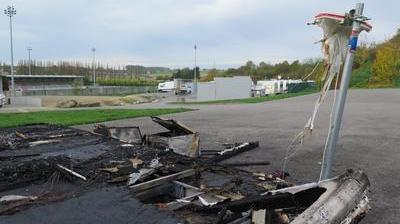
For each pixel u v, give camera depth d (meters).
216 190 3.75
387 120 15.38
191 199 3.46
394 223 4.31
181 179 4.14
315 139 10.38
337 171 6.78
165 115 18.31
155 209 3.05
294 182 5.84
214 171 4.65
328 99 26.92
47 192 3.52
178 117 17.17
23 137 6.35
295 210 3.01
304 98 34.75
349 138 10.67
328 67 3.69
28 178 3.92
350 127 13.15
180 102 37.72
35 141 6.01
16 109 29.03
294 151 8.56
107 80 94.56
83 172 4.17
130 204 3.14
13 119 16.03
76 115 18.22
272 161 7.50
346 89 3.65
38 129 7.43
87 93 65.19
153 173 4.25
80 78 72.38
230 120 15.71
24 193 3.51
